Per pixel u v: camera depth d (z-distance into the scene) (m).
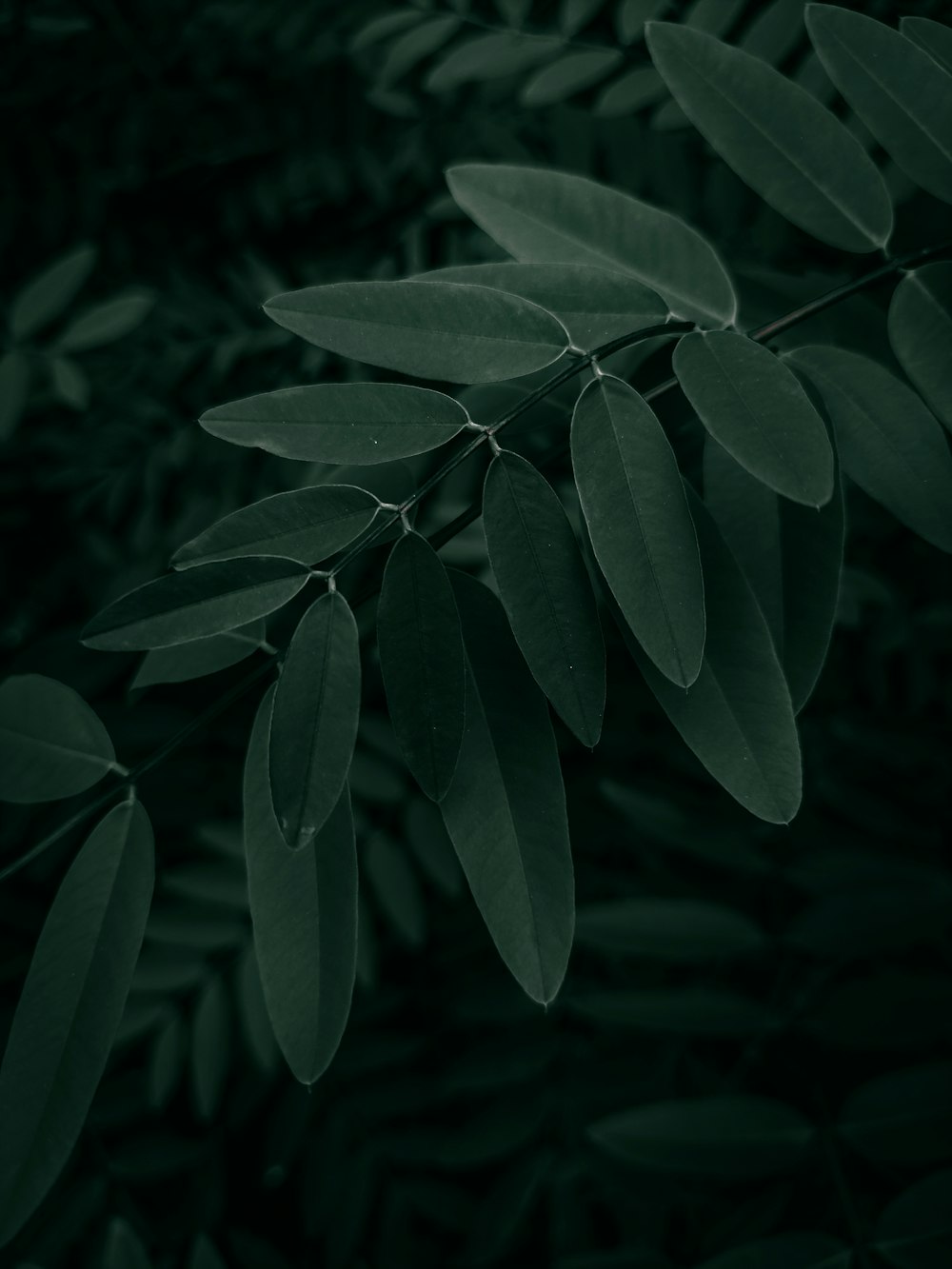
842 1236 0.34
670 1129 0.32
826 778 0.43
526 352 0.26
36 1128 0.25
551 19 0.44
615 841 0.45
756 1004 0.35
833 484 0.26
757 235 0.39
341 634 0.25
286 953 0.25
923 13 0.36
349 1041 0.46
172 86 0.57
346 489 0.26
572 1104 0.40
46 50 0.57
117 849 0.26
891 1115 0.32
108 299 0.58
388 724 0.43
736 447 0.25
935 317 0.27
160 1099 0.41
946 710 0.46
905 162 0.27
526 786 0.25
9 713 0.27
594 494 0.25
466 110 0.50
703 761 0.25
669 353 0.29
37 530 0.59
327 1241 0.43
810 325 0.31
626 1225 0.40
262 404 0.25
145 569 0.50
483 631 0.26
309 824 0.24
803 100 0.27
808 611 0.26
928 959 0.39
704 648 0.25
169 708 0.46
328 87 0.55
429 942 0.48
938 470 0.26
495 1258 0.43
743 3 0.36
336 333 0.25
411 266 0.50
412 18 0.44
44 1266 0.42
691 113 0.27
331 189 0.54
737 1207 0.36
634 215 0.27
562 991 0.43
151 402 0.55
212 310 0.55
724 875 0.43
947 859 0.42
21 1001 0.25
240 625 0.25
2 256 0.60
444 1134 0.45
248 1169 0.53
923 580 0.46
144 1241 0.45
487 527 0.25
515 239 0.27
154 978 0.42
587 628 0.25
